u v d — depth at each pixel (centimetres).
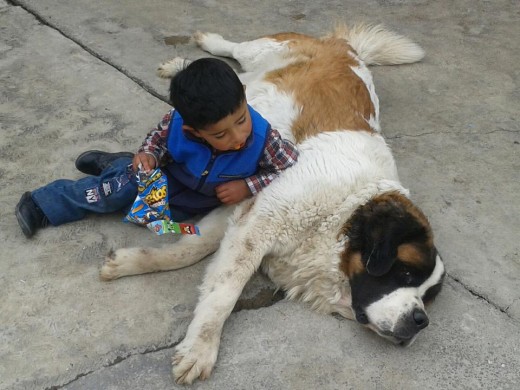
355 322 241
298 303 246
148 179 238
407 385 227
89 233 255
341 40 316
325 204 244
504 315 246
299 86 276
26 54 327
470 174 292
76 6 364
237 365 227
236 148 235
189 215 261
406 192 249
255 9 381
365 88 284
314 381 226
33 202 251
